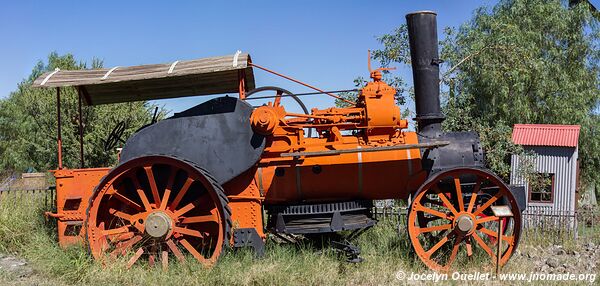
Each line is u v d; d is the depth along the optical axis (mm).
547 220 10867
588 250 9227
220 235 7062
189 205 7312
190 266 6918
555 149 16578
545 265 7852
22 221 8961
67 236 7570
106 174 7195
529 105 20500
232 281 6555
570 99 20844
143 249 7441
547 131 16859
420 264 7180
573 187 16406
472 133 7484
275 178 7348
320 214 7352
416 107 7625
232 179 7289
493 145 14352
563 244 9688
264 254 7281
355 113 7418
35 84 7359
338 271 7027
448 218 7258
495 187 7605
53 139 16750
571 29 22156
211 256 7418
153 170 7637
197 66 7297
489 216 7539
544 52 22078
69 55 23781
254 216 7375
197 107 7402
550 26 21969
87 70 7777
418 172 7316
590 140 21016
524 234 10125
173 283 6625
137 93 8742
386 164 7301
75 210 7578
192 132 7355
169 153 7348
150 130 7426
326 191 7438
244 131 7266
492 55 16062
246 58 7285
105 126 15047
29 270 7453
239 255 7152
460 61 14953
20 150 31188
